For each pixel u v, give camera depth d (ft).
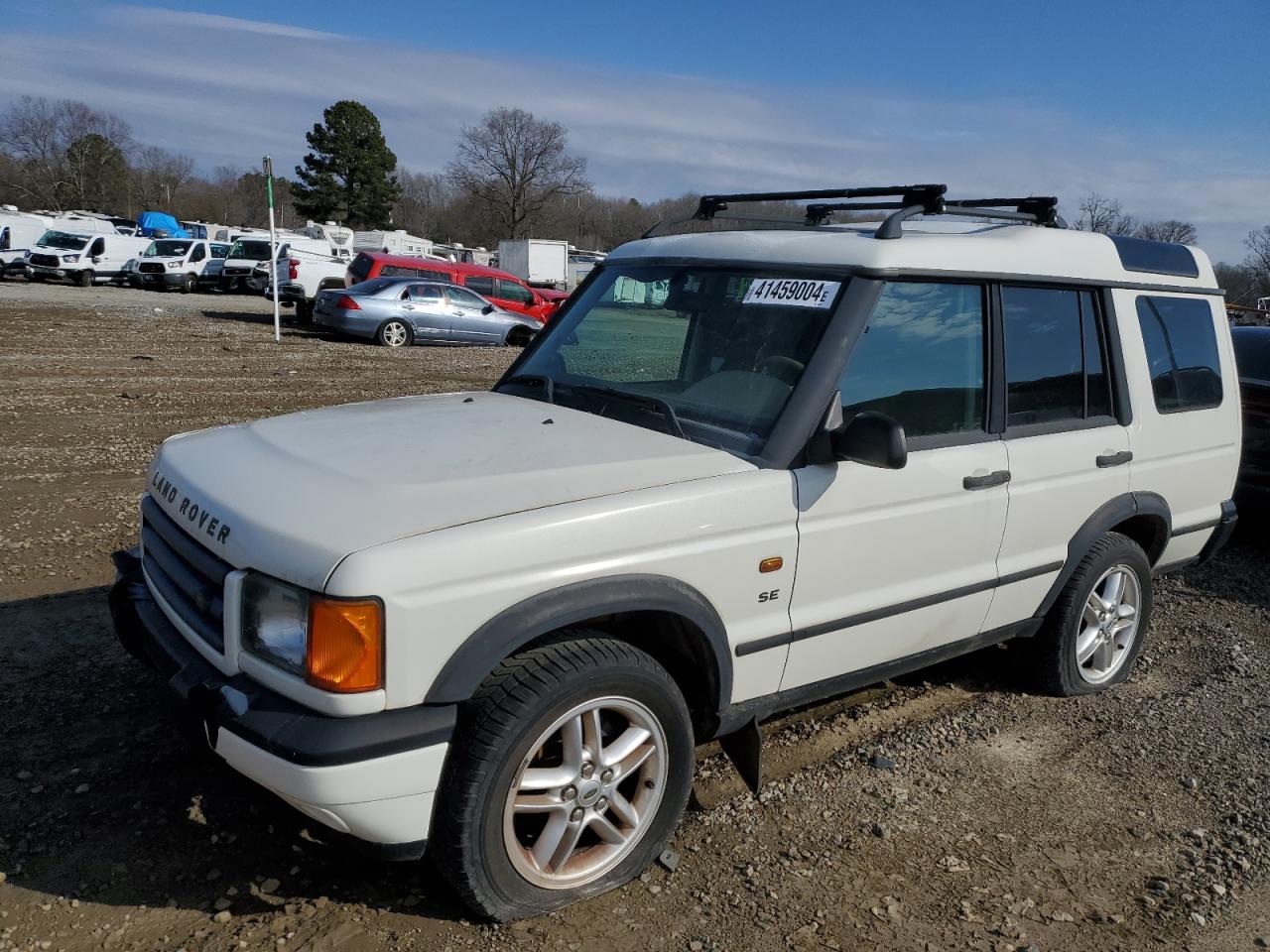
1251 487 22.82
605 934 8.98
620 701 9.00
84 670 13.30
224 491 9.01
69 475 24.09
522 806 8.64
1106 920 9.73
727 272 11.87
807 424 10.08
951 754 12.84
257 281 101.14
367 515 8.16
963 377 11.75
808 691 11.01
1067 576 13.64
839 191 12.50
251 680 8.17
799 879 10.00
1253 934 9.64
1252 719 14.32
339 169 267.18
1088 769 12.69
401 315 64.03
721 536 9.45
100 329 61.31
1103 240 14.01
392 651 7.63
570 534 8.44
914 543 11.23
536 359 13.10
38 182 297.94
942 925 9.47
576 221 315.99
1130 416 13.91
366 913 9.00
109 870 9.38
